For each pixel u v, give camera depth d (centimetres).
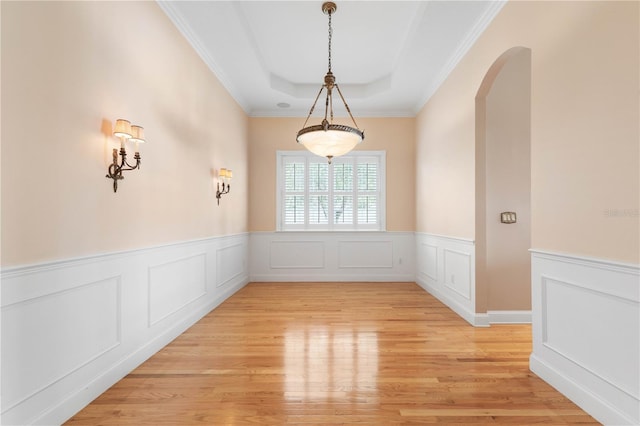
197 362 258
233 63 407
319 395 209
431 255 491
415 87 483
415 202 585
